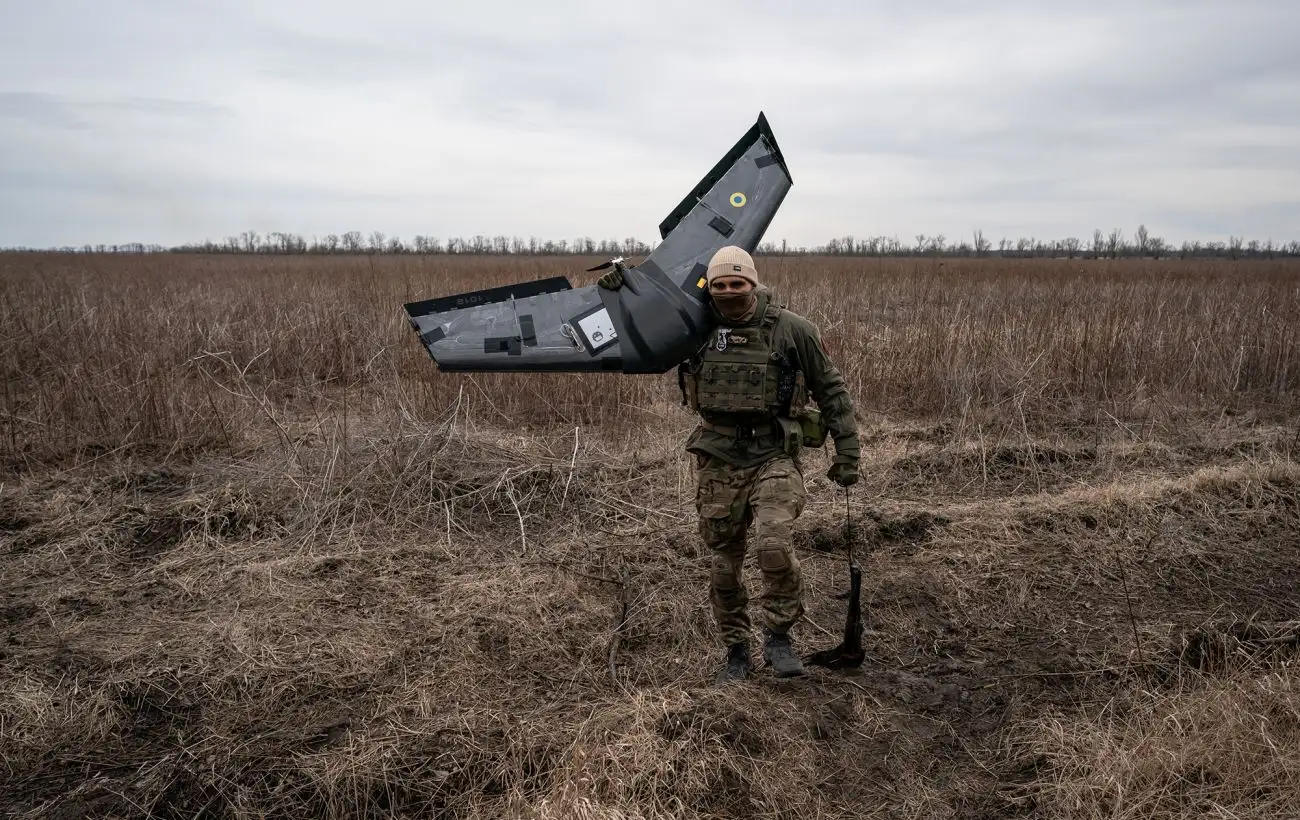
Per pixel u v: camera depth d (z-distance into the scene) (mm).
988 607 3727
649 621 3566
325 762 2637
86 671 3121
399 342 8125
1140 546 4176
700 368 3029
